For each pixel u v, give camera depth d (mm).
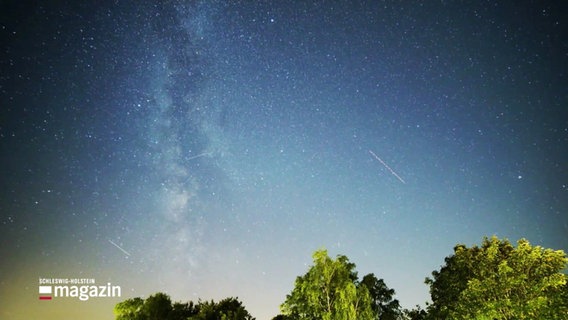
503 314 17594
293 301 23656
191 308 31172
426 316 23328
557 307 16422
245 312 29406
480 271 19859
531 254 17828
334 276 23328
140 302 27766
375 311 24891
